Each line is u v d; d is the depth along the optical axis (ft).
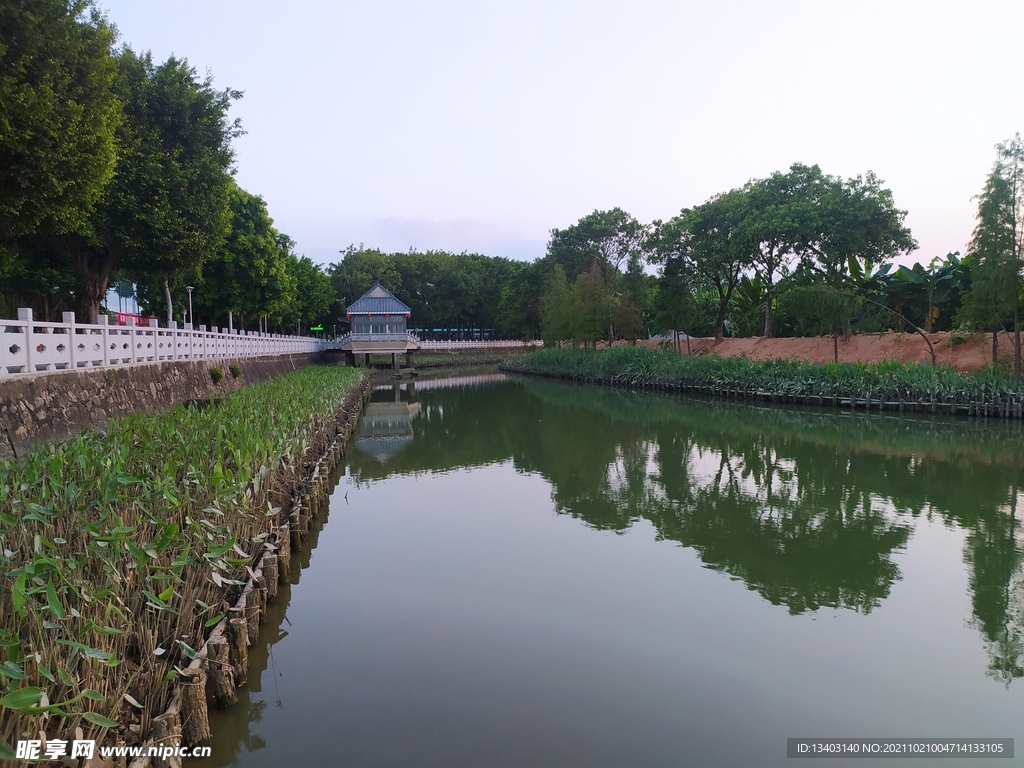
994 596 24.26
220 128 61.05
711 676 19.10
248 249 100.12
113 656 13.29
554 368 148.66
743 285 130.00
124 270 68.33
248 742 15.99
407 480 45.27
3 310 66.54
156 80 55.88
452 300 218.38
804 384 81.35
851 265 100.17
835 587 25.23
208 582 19.70
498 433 66.64
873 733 16.43
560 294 155.63
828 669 19.45
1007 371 67.46
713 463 48.80
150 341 49.21
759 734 16.40
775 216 94.27
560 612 23.35
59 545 17.84
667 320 121.49
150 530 20.27
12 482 20.16
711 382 96.48
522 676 19.08
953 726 16.78
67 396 33.45
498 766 15.10
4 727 11.99
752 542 30.45
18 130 30.25
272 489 30.07
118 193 51.34
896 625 22.08
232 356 74.64
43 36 31.40
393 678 18.99
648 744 15.93
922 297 95.25
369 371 143.43
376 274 209.05
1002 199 61.16
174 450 26.94
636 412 81.71
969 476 42.68
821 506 36.32
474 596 24.77
